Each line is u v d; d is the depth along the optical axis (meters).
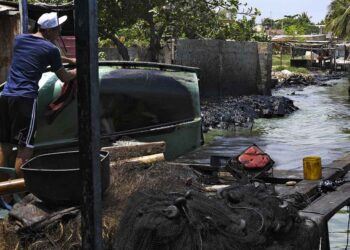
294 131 15.01
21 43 5.14
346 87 34.44
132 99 6.01
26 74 5.09
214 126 15.58
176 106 6.26
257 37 27.27
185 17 19.53
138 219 3.14
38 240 3.62
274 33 72.00
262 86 24.92
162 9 18.50
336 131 14.97
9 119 5.16
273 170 5.94
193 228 3.06
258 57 24.80
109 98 5.89
